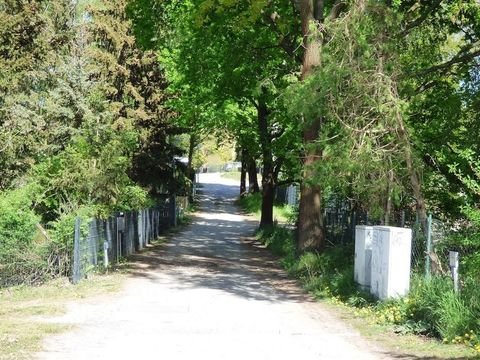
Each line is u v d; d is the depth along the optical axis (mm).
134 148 27469
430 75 17312
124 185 22047
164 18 26172
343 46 13016
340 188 14664
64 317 11289
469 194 15281
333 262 17422
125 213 23047
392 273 11844
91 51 28516
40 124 23938
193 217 48281
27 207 16375
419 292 11172
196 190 71625
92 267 16609
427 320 10227
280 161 32781
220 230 39344
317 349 9000
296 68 26250
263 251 28031
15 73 23953
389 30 13516
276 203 53031
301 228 19922
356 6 13203
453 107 17688
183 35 26219
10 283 15266
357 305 12945
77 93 24625
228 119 32156
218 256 25297
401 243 11852
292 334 10141
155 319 11281
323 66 13461
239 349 8859
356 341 9656
